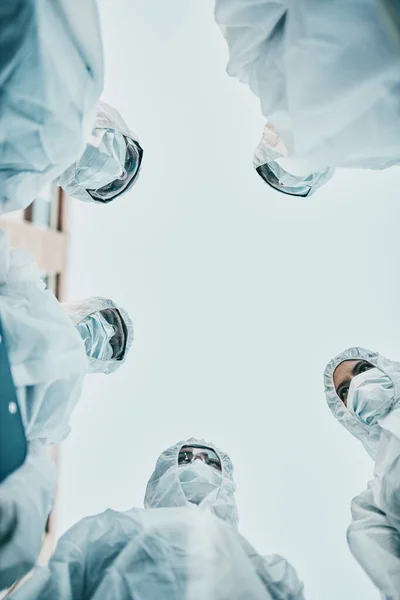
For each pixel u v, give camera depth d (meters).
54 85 1.24
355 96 1.25
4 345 1.00
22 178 1.47
